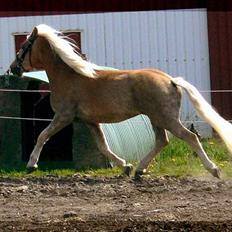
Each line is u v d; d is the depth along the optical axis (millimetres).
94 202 12992
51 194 13781
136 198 13227
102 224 10961
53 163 18109
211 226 10680
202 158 14461
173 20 23906
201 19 23844
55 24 23891
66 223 11125
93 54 23938
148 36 23906
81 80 14961
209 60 23906
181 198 13133
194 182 14641
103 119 15008
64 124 15133
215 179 14969
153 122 14641
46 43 15227
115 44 23844
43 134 15109
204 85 23828
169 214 11719
